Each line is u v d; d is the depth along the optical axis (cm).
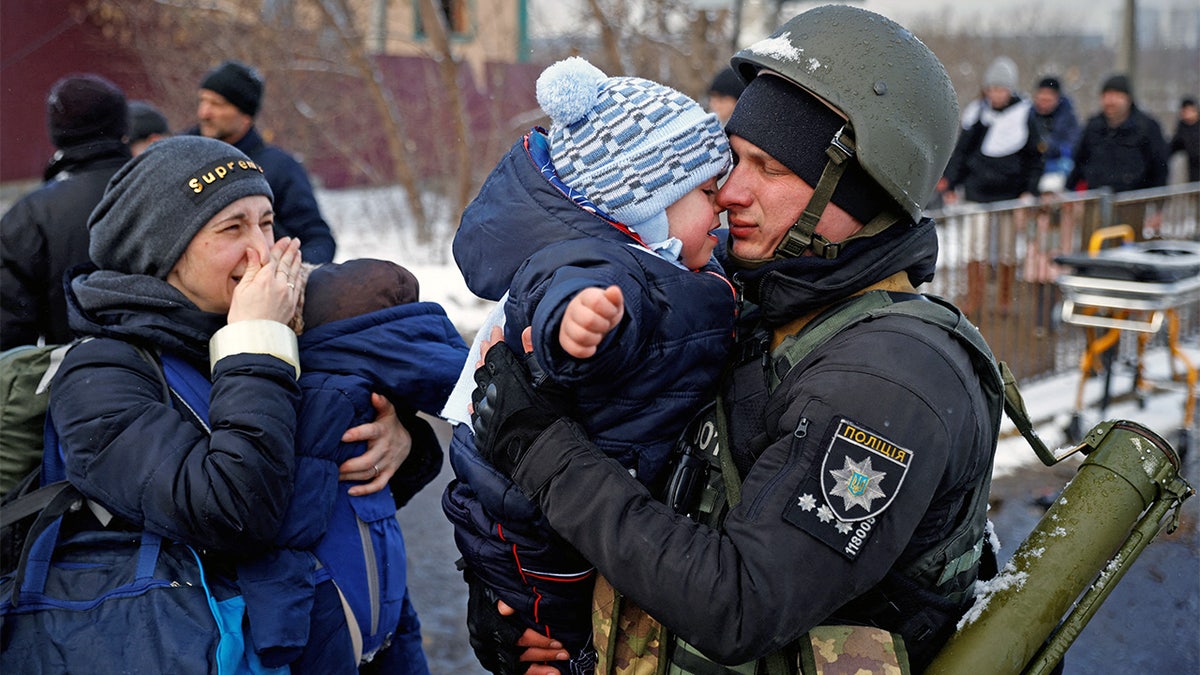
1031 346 619
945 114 153
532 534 158
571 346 132
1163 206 729
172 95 1314
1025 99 798
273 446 171
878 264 151
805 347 151
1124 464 158
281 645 171
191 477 166
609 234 154
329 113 1427
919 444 137
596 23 1123
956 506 149
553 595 163
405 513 468
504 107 1536
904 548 141
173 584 168
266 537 171
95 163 336
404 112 1477
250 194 189
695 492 153
